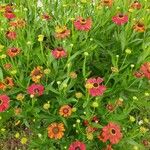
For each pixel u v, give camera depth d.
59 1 0.72
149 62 0.60
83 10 0.70
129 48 0.66
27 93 0.60
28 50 0.61
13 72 0.58
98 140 0.58
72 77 0.58
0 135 0.64
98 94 0.54
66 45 0.63
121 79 0.62
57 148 0.59
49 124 0.60
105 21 0.66
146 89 0.64
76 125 0.58
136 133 0.60
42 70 0.60
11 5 0.75
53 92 0.61
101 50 0.66
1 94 0.59
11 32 0.62
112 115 0.58
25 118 0.59
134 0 0.71
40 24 0.69
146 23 0.68
